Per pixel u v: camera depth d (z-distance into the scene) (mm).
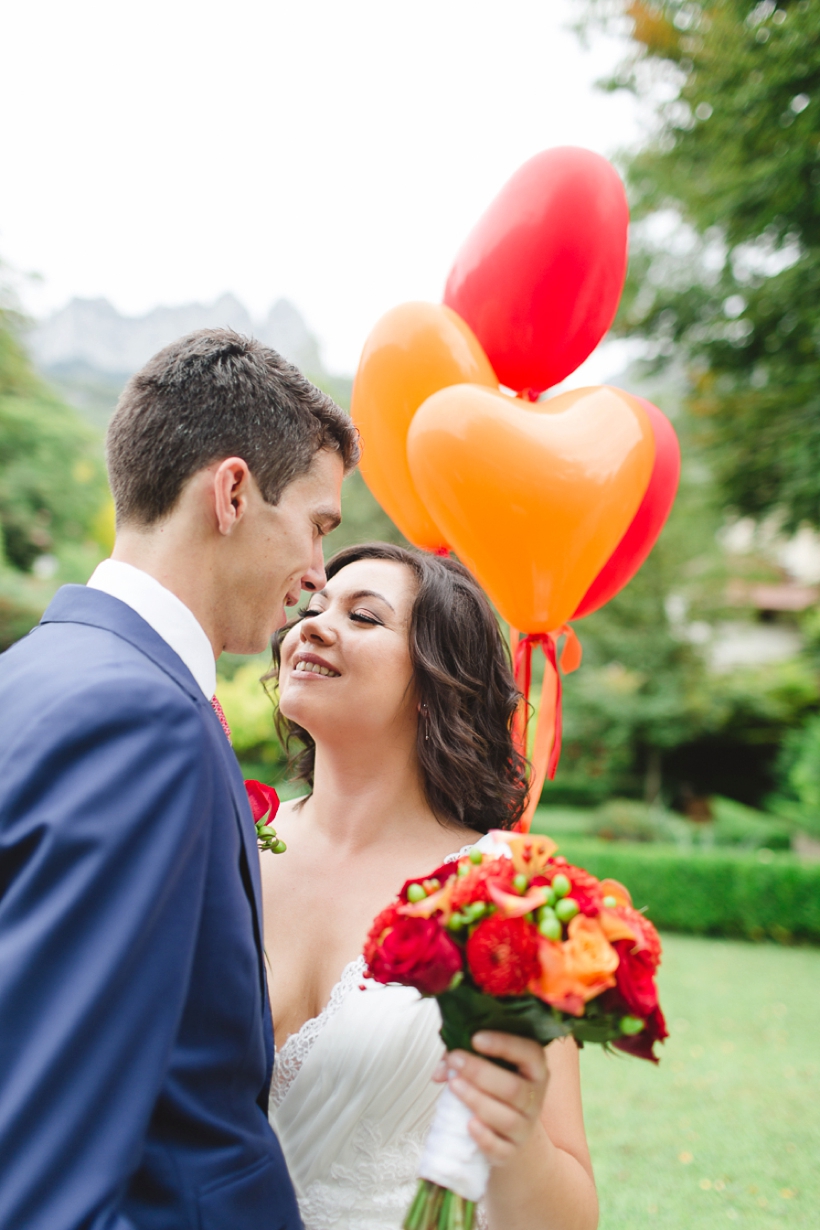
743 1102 3902
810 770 11164
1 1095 709
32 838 779
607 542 1795
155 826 803
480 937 875
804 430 8914
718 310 9312
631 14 8188
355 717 1428
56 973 739
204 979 902
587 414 1749
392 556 1557
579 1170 1118
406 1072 1240
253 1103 967
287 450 1077
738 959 7141
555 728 1970
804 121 7402
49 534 19219
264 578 1083
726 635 15961
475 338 1936
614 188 1878
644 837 11812
